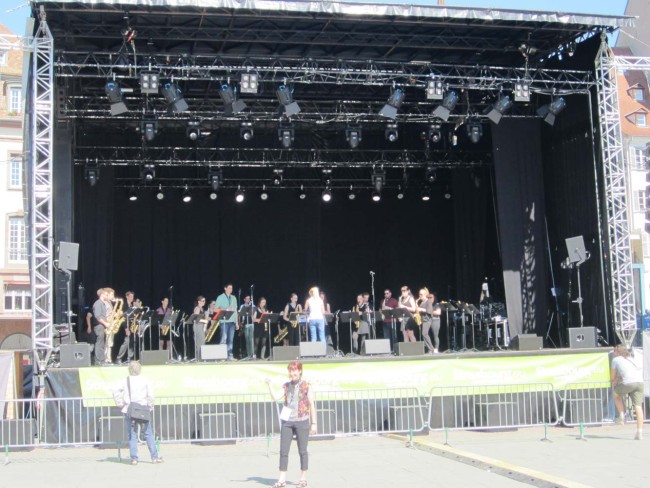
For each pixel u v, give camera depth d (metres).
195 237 24.16
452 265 25.48
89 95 20.22
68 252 15.59
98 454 13.14
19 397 14.76
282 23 17.16
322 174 24.44
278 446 13.61
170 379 14.49
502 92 20.00
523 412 15.49
